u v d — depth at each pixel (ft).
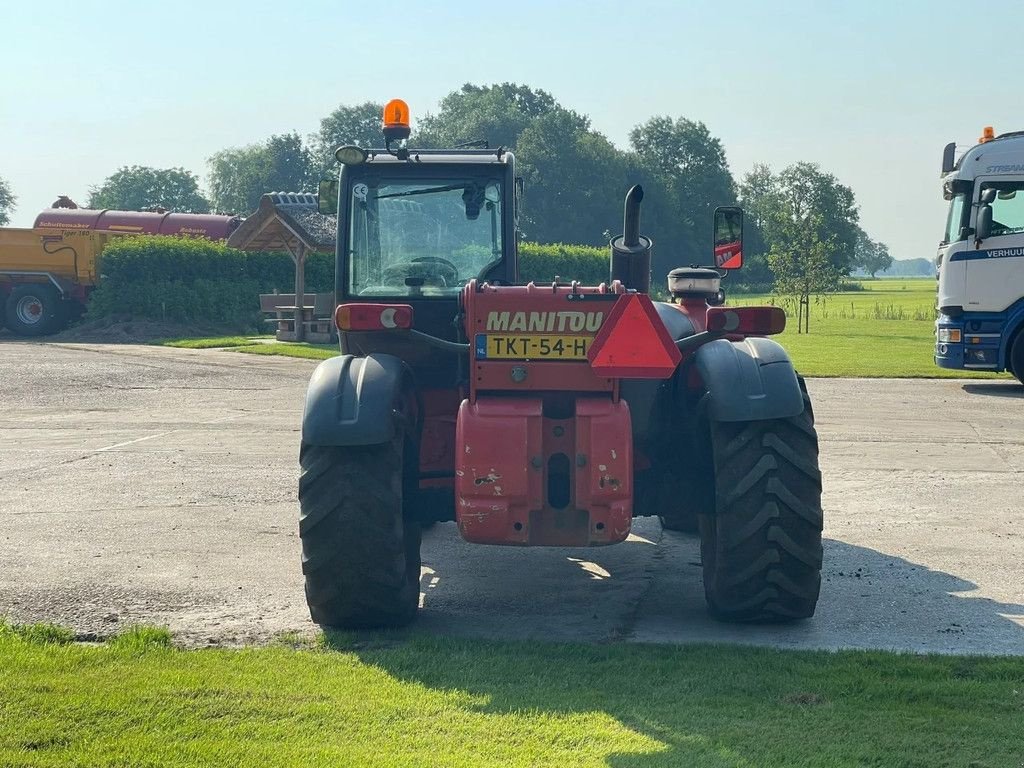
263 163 427.33
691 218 353.72
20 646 17.08
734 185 369.09
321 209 23.29
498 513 17.57
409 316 18.29
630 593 21.57
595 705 14.76
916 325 132.05
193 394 57.16
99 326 103.76
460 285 22.11
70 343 93.81
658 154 359.05
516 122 355.36
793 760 12.88
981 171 58.44
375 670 16.24
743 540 18.15
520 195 23.08
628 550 25.57
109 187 475.72
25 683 15.38
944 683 15.58
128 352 83.71
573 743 13.42
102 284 104.99
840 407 51.55
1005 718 14.25
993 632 18.62
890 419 47.32
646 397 20.30
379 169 22.11
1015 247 57.88
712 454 19.43
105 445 40.42
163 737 13.53
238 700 14.83
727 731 13.80
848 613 19.85
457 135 358.84
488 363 17.93
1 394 56.95
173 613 19.60
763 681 15.71
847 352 84.89
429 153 22.03
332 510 17.74
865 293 345.31
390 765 12.67
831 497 30.96
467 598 21.20
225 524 27.17
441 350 21.36
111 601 20.34
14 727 13.76
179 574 22.35
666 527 27.71
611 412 17.63
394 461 18.11
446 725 13.99
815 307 201.87
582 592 21.68
